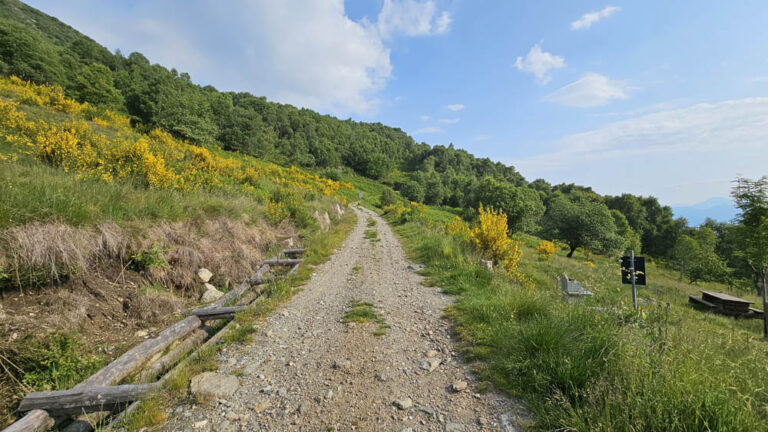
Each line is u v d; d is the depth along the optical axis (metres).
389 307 5.98
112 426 2.65
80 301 4.25
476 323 4.68
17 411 2.76
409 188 84.69
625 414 2.18
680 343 3.25
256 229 9.96
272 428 2.66
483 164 169.12
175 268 6.08
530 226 47.41
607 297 4.69
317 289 7.38
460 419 2.68
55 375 3.22
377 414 2.81
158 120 50.22
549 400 2.56
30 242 4.05
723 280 25.81
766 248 11.77
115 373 3.26
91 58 86.31
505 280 8.00
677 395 2.24
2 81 23.16
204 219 8.01
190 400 3.05
